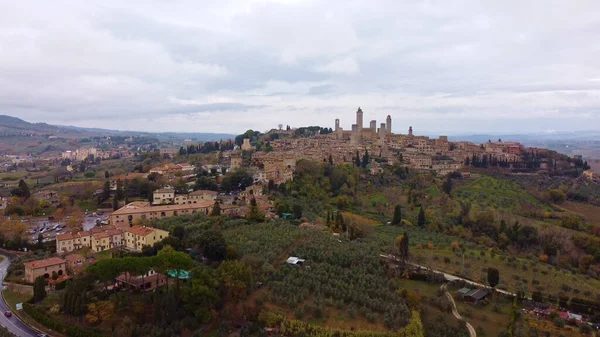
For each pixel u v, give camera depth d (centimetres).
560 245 15825
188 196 19975
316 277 10200
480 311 10056
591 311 10075
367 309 9100
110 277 8981
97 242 13438
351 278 10469
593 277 13312
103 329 8569
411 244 14788
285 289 9650
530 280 12106
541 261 14488
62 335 8725
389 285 10481
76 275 10625
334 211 19638
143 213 16462
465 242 15838
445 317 9594
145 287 9806
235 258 11112
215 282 9212
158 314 8719
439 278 11419
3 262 13075
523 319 9712
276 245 12019
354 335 8331
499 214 19675
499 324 9488
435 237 16162
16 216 18788
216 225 14012
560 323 9494
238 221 14688
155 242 12444
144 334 8362
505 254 14675
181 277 10069
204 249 11281
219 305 9375
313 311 8988
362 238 14862
